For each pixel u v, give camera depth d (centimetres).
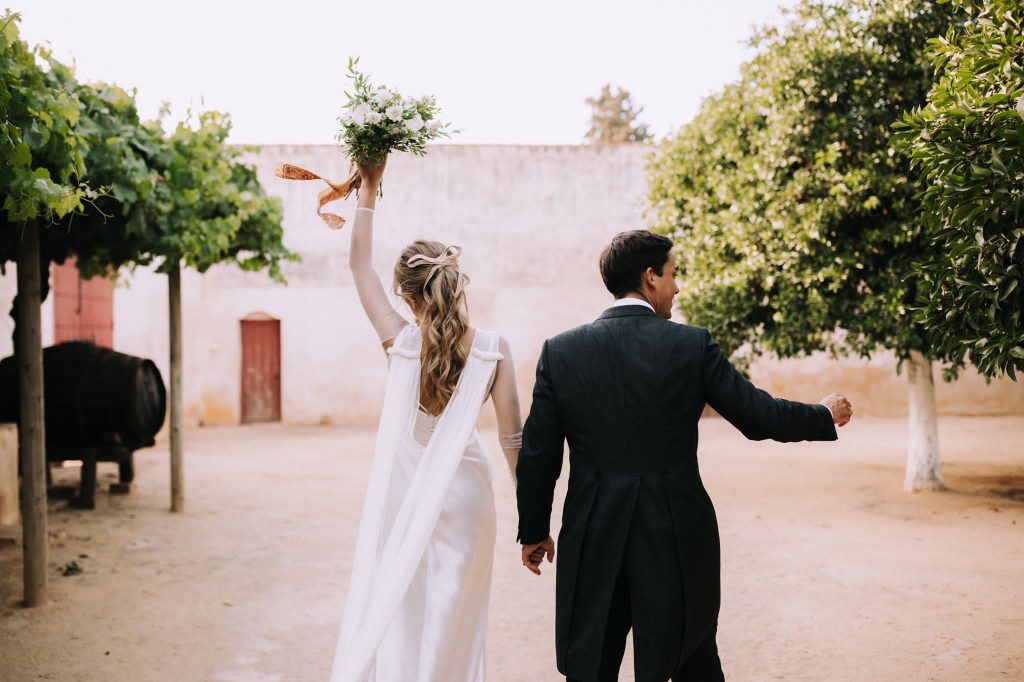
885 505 766
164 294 1436
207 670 381
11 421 771
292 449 1248
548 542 244
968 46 337
